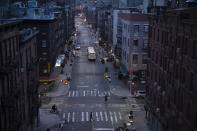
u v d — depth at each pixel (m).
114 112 46.81
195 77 23.14
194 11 25.42
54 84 62.47
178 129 28.09
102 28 146.88
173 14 29.02
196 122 22.92
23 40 33.19
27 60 36.53
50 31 63.28
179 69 27.55
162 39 34.53
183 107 26.47
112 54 95.62
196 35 22.97
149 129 39.66
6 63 25.78
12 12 57.72
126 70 64.50
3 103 24.27
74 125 41.25
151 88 40.50
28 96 36.84
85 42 144.75
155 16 36.97
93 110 47.81
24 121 34.66
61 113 46.41
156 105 37.47
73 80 68.44
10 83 27.75
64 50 112.06
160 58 35.41
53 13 78.69
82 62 91.94
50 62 63.06
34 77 41.44
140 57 61.44
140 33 60.56
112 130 39.44
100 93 57.66
